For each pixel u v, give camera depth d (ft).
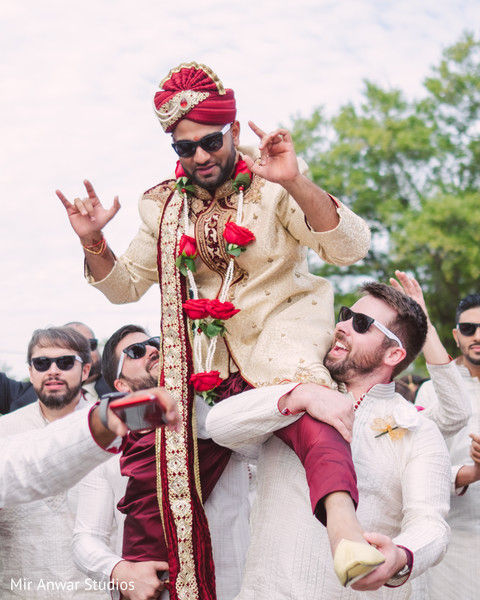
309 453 9.15
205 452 11.21
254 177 10.80
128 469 11.42
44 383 14.87
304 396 9.47
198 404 11.19
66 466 7.33
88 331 19.27
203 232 10.86
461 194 79.87
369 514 9.96
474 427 15.88
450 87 86.28
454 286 76.18
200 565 10.53
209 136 10.29
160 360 11.03
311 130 86.43
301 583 9.59
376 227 83.51
